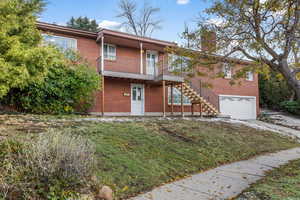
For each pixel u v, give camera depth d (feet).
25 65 20.84
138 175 16.17
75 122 27.68
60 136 14.92
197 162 21.61
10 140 15.21
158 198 13.34
